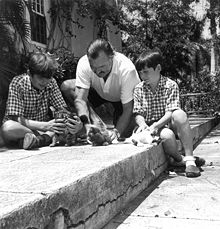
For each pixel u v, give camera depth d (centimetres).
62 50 865
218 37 1933
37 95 368
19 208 142
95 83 394
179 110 341
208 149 506
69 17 967
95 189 204
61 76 670
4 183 186
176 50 1814
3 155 296
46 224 158
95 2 1074
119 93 398
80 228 187
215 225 205
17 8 605
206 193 268
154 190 286
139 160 280
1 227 131
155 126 336
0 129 351
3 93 519
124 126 385
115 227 212
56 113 365
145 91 363
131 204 253
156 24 1753
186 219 216
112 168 229
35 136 337
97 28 1177
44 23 898
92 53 345
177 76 2019
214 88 1146
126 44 1695
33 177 200
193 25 2008
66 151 309
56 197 166
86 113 377
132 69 380
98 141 336
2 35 577
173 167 364
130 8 1728
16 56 587
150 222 216
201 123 674
